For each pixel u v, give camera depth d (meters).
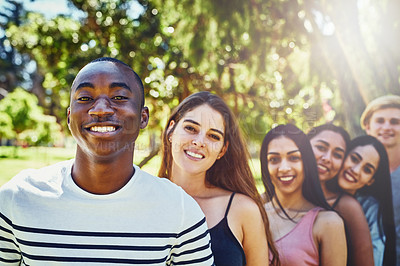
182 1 3.73
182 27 3.93
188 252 1.11
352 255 2.87
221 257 1.66
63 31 5.18
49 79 6.05
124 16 5.01
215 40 3.85
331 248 2.55
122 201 1.04
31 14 5.33
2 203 1.06
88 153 1.02
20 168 10.13
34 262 1.01
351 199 2.90
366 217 2.91
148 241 1.04
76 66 5.10
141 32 4.96
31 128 16.30
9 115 15.81
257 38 3.91
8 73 24.30
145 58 4.93
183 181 1.92
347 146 2.94
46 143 16.72
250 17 3.70
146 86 4.69
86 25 5.09
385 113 3.03
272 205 2.61
